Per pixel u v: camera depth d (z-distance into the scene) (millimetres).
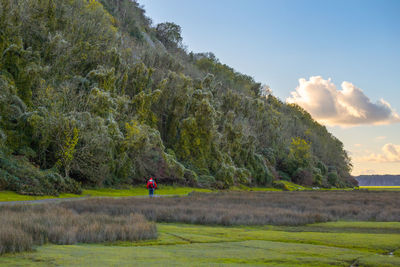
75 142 43562
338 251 11414
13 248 9781
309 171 116688
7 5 50062
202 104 78750
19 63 48781
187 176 67500
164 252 10555
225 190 70562
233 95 106812
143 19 169500
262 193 56562
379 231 17531
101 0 121250
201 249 11414
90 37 72562
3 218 13867
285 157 120500
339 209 27688
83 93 54812
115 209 22156
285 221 20531
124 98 62312
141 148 57969
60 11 66875
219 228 18156
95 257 9289
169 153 72250
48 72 55375
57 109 45750
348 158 172000
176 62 102625
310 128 163125
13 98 44812
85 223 14461
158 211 21859
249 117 114562
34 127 43344
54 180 39094
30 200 30469
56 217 15375
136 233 13242
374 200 40625
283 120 138125
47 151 45406
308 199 40000
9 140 41188
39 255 9414
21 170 37469
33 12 59844
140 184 58844
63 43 58750
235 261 9422
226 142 88062
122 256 9586
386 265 9484
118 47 84438
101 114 53625
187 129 77250
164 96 79688
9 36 50000
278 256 10305
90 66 65312
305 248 11867
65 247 11047
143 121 66375
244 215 21703
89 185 48375
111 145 51188
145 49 100875
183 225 19547
